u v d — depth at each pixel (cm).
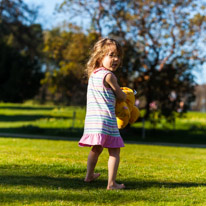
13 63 4569
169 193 426
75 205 350
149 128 2697
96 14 2359
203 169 651
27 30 4534
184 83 2430
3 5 4197
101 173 541
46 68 4834
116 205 360
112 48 452
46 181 462
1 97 4694
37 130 2278
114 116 441
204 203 383
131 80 2383
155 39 2380
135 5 2369
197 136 2477
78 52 2353
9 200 354
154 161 771
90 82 452
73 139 1789
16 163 593
